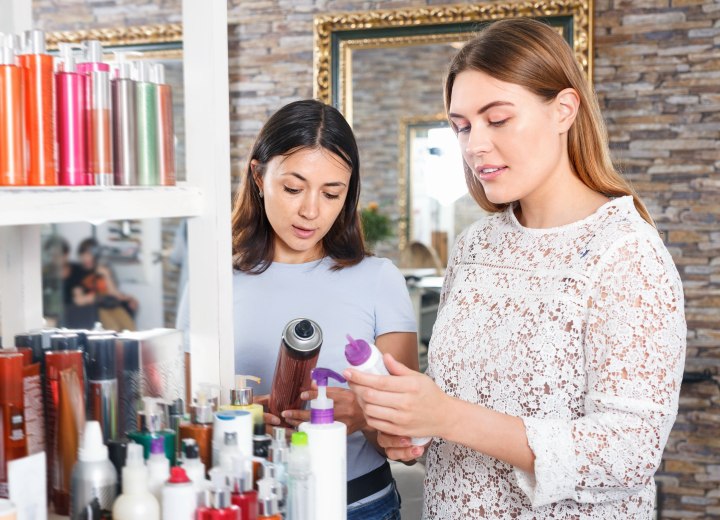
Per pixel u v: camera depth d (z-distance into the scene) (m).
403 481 2.04
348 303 1.58
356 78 3.50
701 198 3.13
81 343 1.02
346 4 3.52
